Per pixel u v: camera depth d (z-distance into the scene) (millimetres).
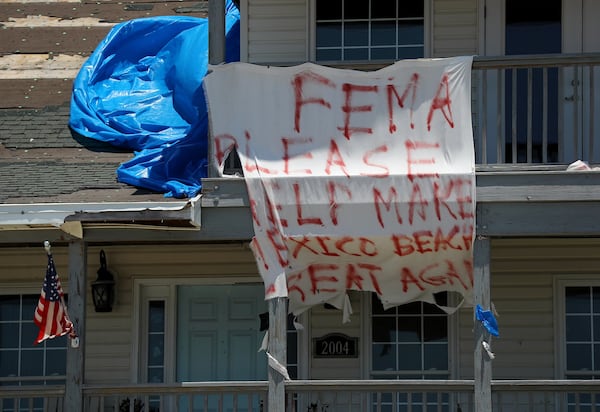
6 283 14852
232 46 15383
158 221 12359
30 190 13055
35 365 14812
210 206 12578
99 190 13117
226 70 12812
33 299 14883
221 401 12438
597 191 12172
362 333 14469
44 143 14484
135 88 15250
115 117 14758
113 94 15172
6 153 14258
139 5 17000
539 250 14352
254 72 12805
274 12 14422
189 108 14680
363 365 14438
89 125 14625
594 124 13930
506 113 14109
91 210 12234
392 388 12242
